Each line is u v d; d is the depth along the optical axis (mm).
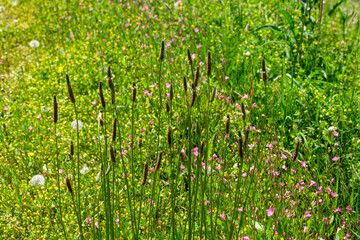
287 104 5406
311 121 5207
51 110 6078
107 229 3279
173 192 3373
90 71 6859
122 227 3891
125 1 9422
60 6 10242
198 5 8742
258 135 5062
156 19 8242
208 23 8047
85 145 5359
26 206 4441
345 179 4500
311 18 8109
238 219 3838
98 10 9266
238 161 4680
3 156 5199
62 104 6277
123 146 5047
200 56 6684
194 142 5117
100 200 4309
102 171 3352
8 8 11219
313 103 5492
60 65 7281
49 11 10227
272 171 4035
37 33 9383
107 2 9594
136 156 4879
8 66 8188
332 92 5777
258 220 3766
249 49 6531
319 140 4844
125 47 7191
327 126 5207
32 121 5887
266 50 6852
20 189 4734
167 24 8258
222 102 5508
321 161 4738
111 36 7891
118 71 6586
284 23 7832
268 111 5316
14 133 5707
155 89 5953
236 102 5641
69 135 5527
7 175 4930
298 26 7844
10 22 10211
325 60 6660
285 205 3891
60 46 8562
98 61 7125
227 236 3586
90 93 6309
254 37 7387
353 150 4809
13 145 5395
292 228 3789
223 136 4746
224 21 8102
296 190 3992
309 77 6168
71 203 4422
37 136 5613
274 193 3779
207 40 6930
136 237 3371
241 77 6172
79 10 9836
